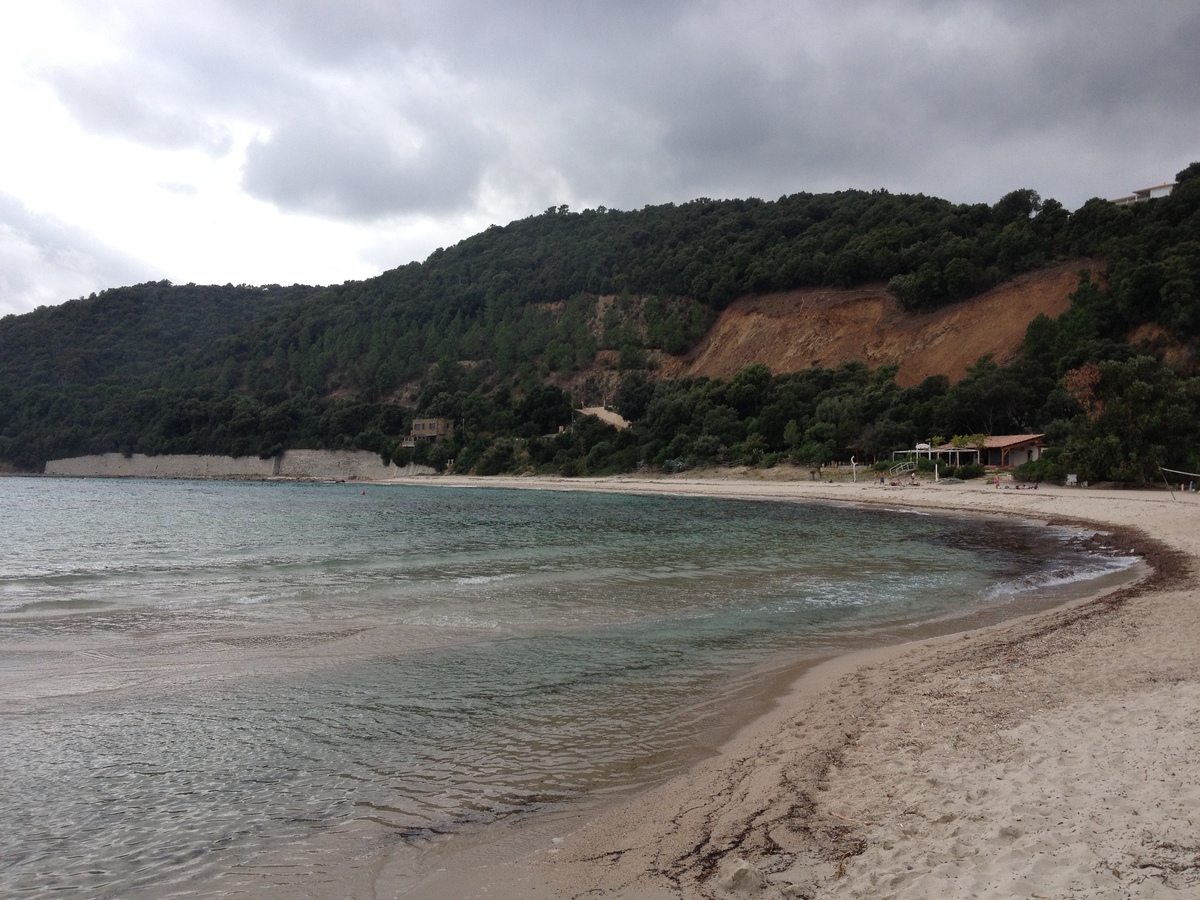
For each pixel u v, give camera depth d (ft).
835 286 370.94
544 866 20.61
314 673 40.34
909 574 72.49
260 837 23.08
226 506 190.08
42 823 24.16
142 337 624.59
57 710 34.73
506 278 555.28
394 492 280.92
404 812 24.59
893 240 356.18
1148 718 26.48
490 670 40.86
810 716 32.24
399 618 53.36
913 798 22.41
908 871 17.80
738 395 310.04
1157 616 46.11
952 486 182.39
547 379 450.71
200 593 63.10
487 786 26.43
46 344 579.07
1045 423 217.97
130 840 23.02
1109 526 106.52
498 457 366.63
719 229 479.82
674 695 36.35
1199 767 21.26
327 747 30.35
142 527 128.88
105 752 29.94
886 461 227.20
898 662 40.29
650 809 23.99
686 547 95.35
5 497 233.55
